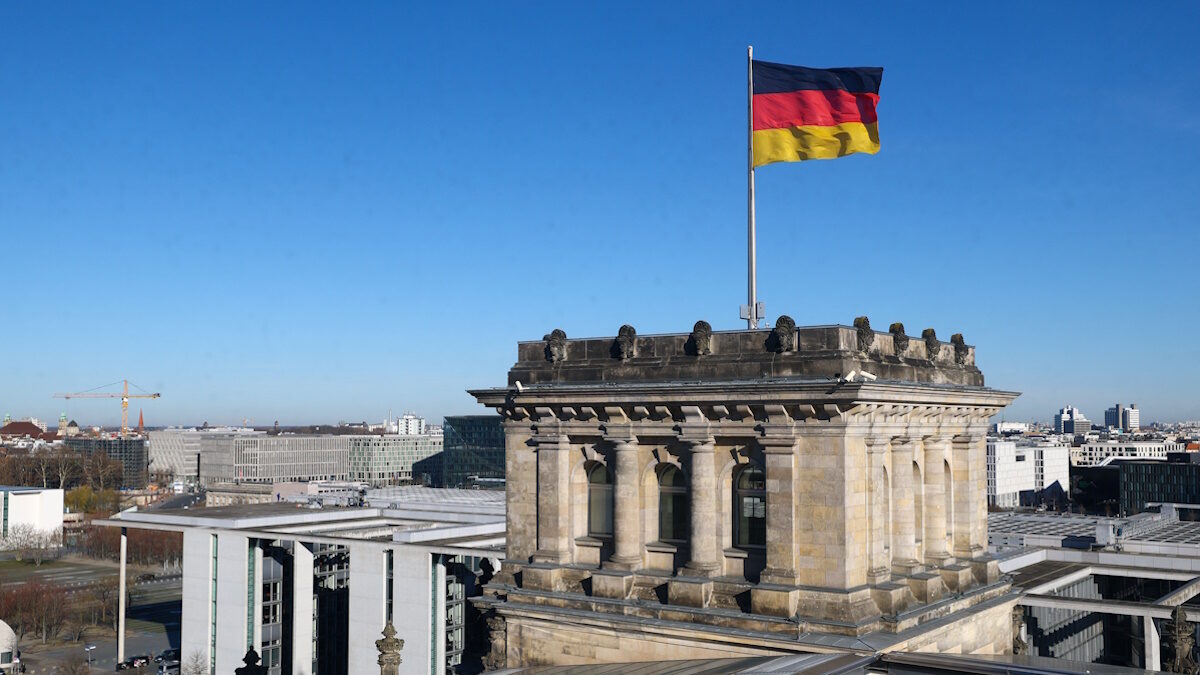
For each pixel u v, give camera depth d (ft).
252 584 510.99
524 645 178.60
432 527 545.44
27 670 617.21
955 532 183.42
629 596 168.14
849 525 151.74
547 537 177.99
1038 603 212.43
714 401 159.33
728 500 163.63
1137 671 136.77
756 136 182.91
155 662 628.69
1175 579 269.85
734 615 156.35
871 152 181.16
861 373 151.02
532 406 178.81
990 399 185.57
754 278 176.96
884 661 144.77
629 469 169.89
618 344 173.99
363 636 449.06
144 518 574.97
